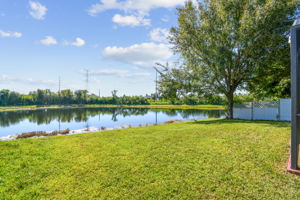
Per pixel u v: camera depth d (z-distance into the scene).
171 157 4.12
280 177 2.94
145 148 4.95
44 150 5.10
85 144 5.71
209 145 4.96
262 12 9.52
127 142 5.77
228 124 8.79
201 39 12.10
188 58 13.15
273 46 10.05
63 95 62.66
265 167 3.33
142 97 64.12
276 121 10.00
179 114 25.84
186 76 13.00
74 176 3.37
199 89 12.73
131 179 3.16
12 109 42.97
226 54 10.91
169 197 2.58
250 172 3.17
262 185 2.74
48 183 3.14
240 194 2.54
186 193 2.65
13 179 3.31
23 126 16.58
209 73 12.04
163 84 13.99
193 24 12.33
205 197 2.53
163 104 57.16
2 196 2.75
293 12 10.28
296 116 3.01
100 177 3.28
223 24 11.48
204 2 12.41
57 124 17.77
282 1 9.38
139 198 2.60
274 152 4.09
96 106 58.25
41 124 17.91
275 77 11.79
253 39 10.15
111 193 2.76
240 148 4.50
